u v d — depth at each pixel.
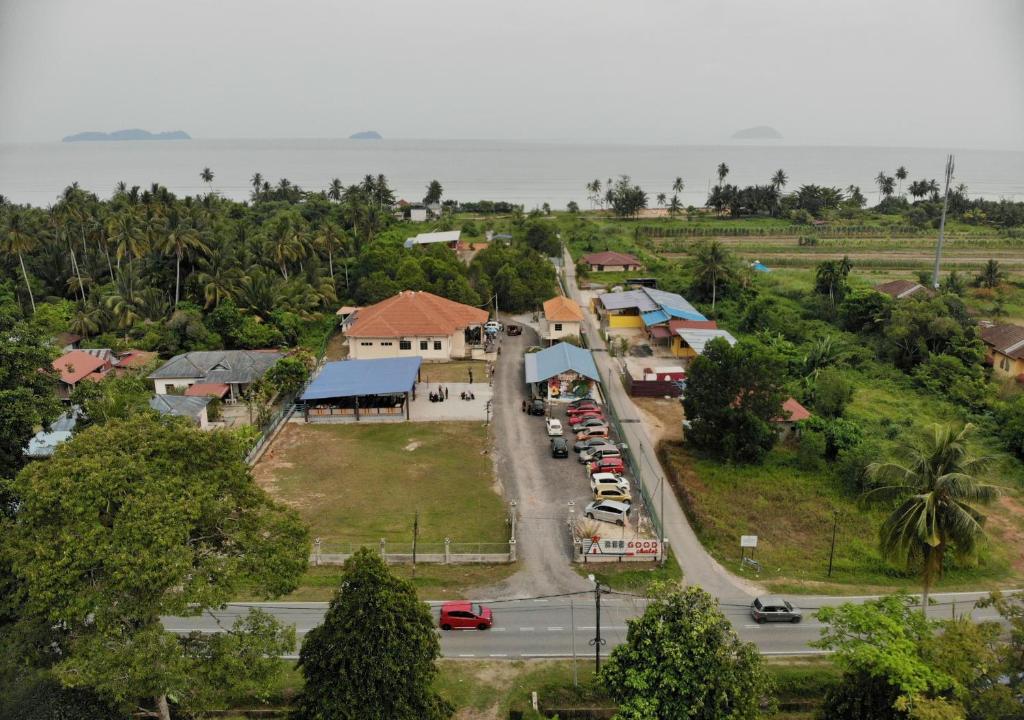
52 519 24.91
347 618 26.20
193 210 117.19
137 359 79.00
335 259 117.12
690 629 26.08
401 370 70.81
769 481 54.78
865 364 80.12
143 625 24.69
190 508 25.45
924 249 153.00
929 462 34.47
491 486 53.59
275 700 32.09
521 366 82.19
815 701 32.66
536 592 40.97
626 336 94.50
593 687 32.53
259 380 70.50
